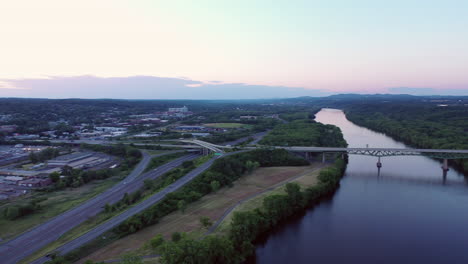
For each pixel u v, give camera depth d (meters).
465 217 159.88
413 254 125.06
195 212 153.25
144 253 111.44
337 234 142.38
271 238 139.00
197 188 182.62
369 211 169.00
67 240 123.12
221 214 150.50
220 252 103.94
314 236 140.62
